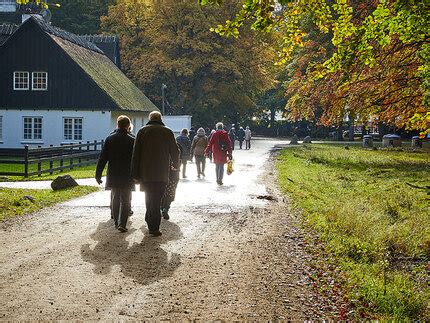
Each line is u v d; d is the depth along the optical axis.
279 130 93.56
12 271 8.39
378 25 10.49
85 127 44.22
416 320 7.12
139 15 66.06
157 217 11.08
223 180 22.28
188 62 63.69
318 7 9.80
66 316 6.52
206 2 7.67
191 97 68.12
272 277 8.44
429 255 10.81
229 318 6.61
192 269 8.73
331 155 37.59
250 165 30.44
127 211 11.54
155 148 11.05
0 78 44.72
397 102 26.89
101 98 43.88
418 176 24.66
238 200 16.28
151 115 11.38
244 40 66.19
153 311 6.77
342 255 10.06
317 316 6.84
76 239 10.71
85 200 16.06
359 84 27.58
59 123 44.50
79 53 47.06
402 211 15.77
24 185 20.41
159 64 62.72
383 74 25.48
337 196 18.06
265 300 7.36
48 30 44.72
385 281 8.09
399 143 50.97
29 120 44.88
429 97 14.52
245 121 92.56
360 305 7.32
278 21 10.18
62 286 7.69
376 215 14.15
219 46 63.47
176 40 63.44
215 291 7.66
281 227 12.42
